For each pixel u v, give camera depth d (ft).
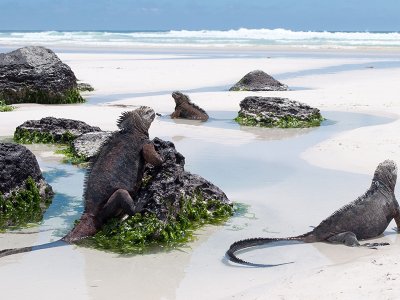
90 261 24.43
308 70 119.34
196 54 175.83
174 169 28.96
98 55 168.35
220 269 23.52
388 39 285.02
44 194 33.32
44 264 24.11
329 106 71.31
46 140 49.65
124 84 95.30
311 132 55.16
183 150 46.44
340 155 44.19
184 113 62.85
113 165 27.91
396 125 54.75
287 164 41.88
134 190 28.35
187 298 20.74
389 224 29.73
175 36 330.54
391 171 28.60
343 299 18.62
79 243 26.45
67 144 49.21
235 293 20.97
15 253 24.98
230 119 63.16
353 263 22.89
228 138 52.13
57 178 37.93
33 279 22.59
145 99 77.10
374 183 28.25
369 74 108.58
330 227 26.63
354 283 19.94
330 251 25.32
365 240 27.09
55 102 74.54
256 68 122.83
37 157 43.98
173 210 27.91
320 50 196.44
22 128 50.62
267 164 41.91
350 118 62.80
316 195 34.06
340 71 116.16
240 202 32.83
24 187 32.37
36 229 28.81
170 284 22.04
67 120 51.21
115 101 75.72
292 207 31.86
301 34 339.77
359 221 26.86
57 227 29.04
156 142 30.25
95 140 44.83
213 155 44.78
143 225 26.84
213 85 94.99
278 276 22.52
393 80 96.94
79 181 37.19
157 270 23.45
